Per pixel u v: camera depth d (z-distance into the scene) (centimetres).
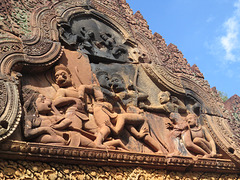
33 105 477
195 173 575
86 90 542
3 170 404
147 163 516
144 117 573
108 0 729
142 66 661
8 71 470
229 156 620
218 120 687
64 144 457
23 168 419
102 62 625
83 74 564
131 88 610
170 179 538
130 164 503
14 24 539
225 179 603
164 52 736
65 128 478
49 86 527
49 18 586
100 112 526
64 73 537
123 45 678
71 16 626
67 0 649
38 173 425
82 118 503
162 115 624
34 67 512
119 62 641
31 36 536
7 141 409
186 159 554
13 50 499
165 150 571
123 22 705
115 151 489
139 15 772
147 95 618
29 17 569
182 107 652
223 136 652
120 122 536
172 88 664
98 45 630
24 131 438
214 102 716
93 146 481
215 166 587
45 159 436
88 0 682
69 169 451
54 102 498
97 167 478
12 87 453
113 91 592
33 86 511
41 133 449
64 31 593
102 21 679
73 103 511
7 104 434
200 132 620
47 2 618
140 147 546
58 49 550
